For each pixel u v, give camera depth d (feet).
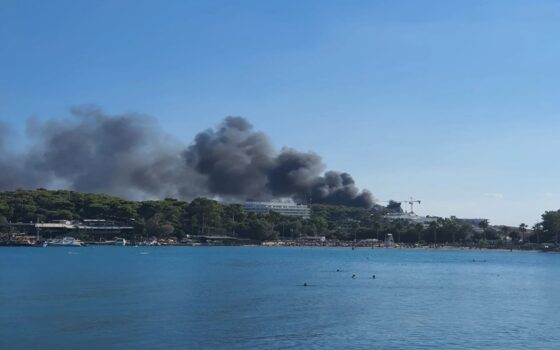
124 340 203.31
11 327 224.12
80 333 214.07
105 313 257.14
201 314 256.52
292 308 278.87
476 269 644.69
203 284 396.98
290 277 473.26
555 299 331.36
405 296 339.98
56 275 466.29
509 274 560.61
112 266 596.29
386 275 524.52
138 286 377.71
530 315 265.34
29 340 202.90
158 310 266.98
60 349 191.31
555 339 210.79
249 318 247.70
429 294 353.92
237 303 294.87
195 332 216.74
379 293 355.77
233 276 474.08
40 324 230.27
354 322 240.53
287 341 203.21
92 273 492.54
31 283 394.32
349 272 551.59
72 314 254.06
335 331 221.25
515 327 233.35
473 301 318.65
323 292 354.95
